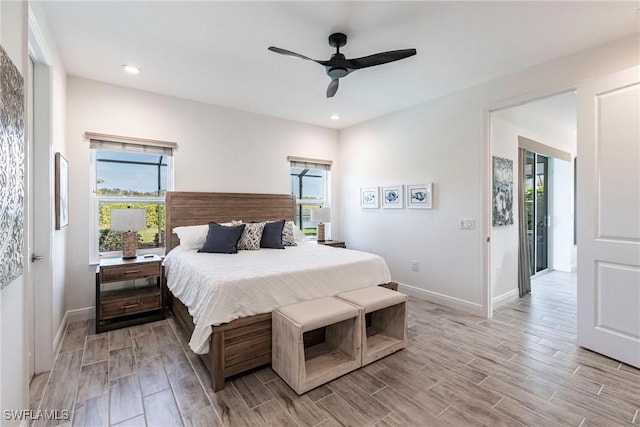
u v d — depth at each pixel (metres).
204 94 3.75
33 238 2.19
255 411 1.80
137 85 3.46
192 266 2.69
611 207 2.41
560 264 5.86
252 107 4.22
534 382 2.11
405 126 4.25
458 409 1.83
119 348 2.57
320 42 2.54
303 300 2.45
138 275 3.10
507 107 3.19
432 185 3.88
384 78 3.25
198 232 3.61
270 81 3.35
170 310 3.47
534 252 5.51
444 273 3.75
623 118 2.34
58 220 2.57
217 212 4.10
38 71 2.24
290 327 2.04
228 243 3.38
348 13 2.15
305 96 3.80
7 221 1.27
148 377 2.14
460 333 2.93
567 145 5.45
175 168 3.84
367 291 2.69
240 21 2.25
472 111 3.45
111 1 2.02
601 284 2.48
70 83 3.20
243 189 4.39
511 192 4.02
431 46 2.58
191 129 3.95
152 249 3.82
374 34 2.41
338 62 2.40
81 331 2.91
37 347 2.18
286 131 4.81
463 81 3.31
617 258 2.38
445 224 3.74
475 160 3.43
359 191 5.00
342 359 2.29
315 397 1.94
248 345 2.16
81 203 3.25
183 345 2.63
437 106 3.82
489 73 3.11
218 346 2.00
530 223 5.46
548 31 2.35
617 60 2.44
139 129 3.59
